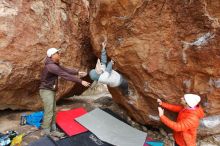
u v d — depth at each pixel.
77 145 4.96
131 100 5.46
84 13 6.72
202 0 4.16
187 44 4.46
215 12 4.15
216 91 4.62
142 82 5.09
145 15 4.58
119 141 5.23
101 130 5.49
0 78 5.32
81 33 6.64
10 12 5.39
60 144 4.88
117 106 6.82
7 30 5.31
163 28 4.55
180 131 4.24
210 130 5.13
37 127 5.64
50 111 5.29
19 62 5.49
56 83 5.31
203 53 4.40
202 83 4.65
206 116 4.95
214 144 5.30
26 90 6.07
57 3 6.16
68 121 5.77
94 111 6.11
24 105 6.24
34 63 5.70
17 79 5.60
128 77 5.25
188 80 4.71
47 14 5.89
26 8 5.58
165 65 4.74
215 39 4.26
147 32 4.66
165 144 5.42
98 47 5.24
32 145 4.71
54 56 5.20
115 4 4.70
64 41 6.18
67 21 6.33
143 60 4.82
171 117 5.18
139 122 5.94
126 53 4.91
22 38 5.49
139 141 5.30
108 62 5.25
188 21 4.36
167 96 4.95
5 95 5.79
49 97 5.24
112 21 4.86
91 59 6.93
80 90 7.38
